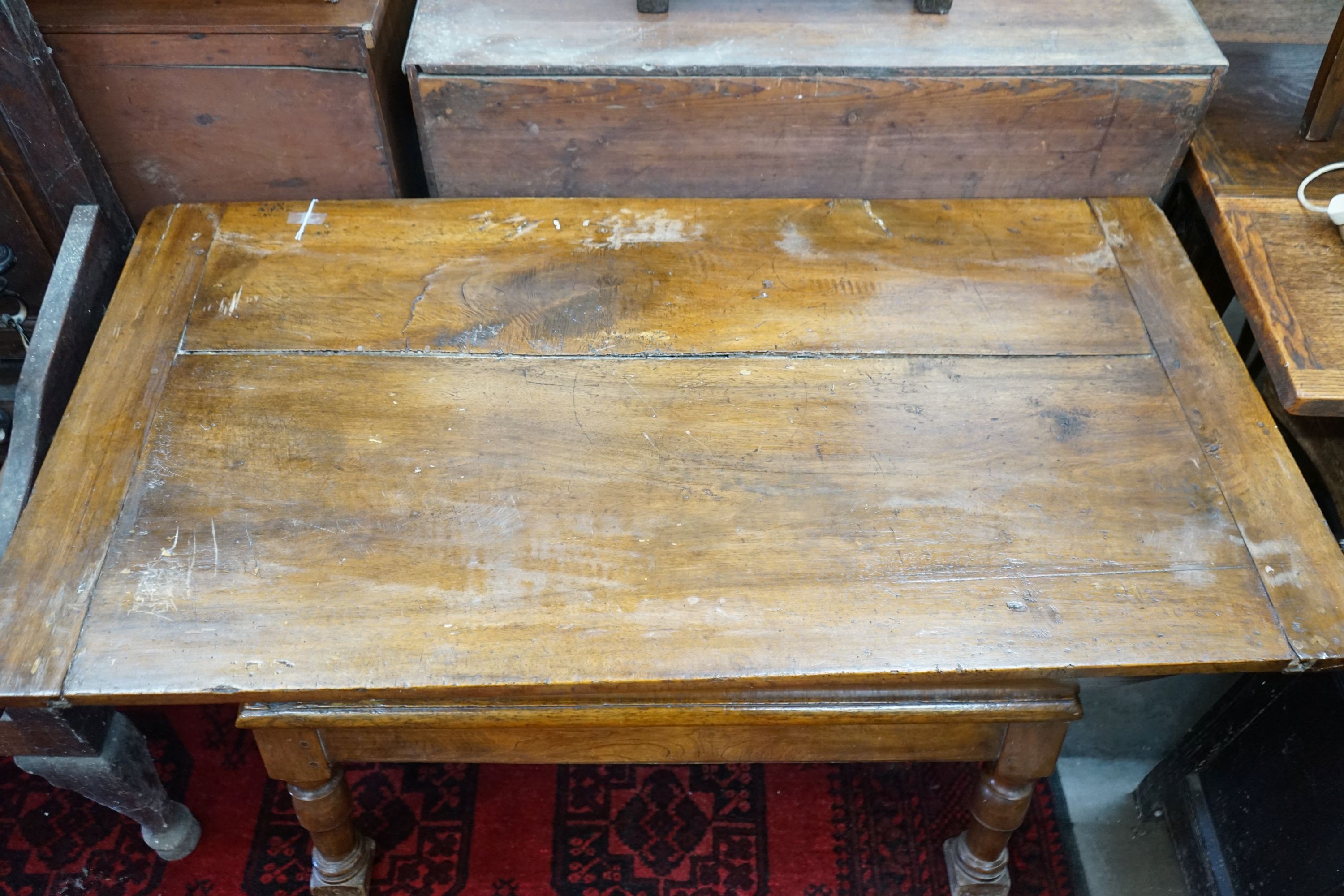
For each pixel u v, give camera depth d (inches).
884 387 53.8
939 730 51.5
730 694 47.3
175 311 56.4
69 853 64.8
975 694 47.6
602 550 47.1
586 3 62.4
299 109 60.2
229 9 57.1
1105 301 58.1
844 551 47.3
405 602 45.3
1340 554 47.2
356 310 56.7
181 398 52.5
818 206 63.2
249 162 63.2
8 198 61.6
